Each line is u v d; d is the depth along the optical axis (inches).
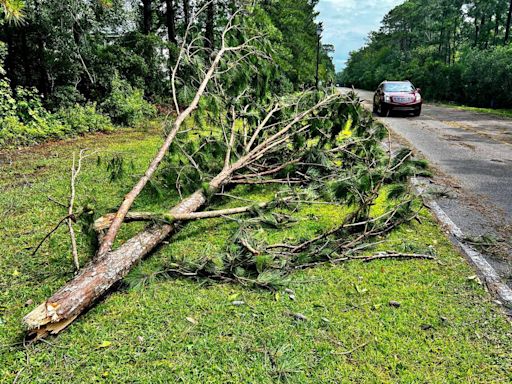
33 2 513.7
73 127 451.8
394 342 92.4
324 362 86.5
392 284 117.7
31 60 614.9
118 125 531.5
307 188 193.5
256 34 245.4
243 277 122.4
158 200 196.5
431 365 85.4
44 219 179.6
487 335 94.7
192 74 227.5
